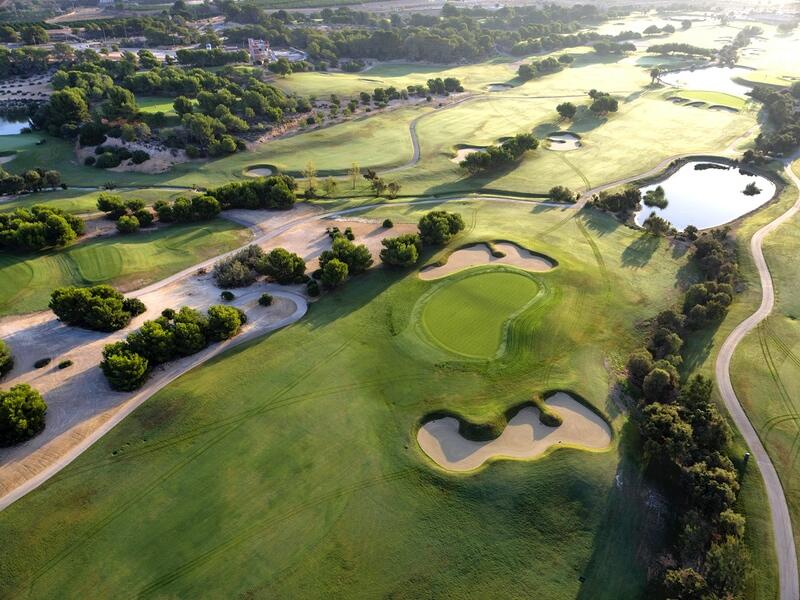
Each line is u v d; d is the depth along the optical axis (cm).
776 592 4778
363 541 5034
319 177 13650
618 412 6469
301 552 4928
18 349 7394
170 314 7906
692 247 10188
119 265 9438
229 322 7406
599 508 5362
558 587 4784
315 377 6850
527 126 17125
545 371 7012
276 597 4619
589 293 8675
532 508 5353
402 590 4712
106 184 13100
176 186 13125
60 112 15888
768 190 12775
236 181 13125
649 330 7962
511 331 7656
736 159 14150
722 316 8050
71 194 12469
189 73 18725
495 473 5672
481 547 5044
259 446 5903
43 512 5234
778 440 6100
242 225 11269
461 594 4716
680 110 18288
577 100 19600
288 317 8106
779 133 14862
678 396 6531
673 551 5116
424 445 6050
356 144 15488
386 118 17438
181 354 7194
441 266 9412
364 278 9088
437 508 5347
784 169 13475
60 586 4675
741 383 6856
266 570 4791
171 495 5394
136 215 10888
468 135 16288
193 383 6725
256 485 5494
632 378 6962
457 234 10431
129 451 5850
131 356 6588
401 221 11344
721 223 11269
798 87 18850
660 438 5769
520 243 10081
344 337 7606
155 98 17775
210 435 6025
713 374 7025
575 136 16438
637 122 17300
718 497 5222
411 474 5650
